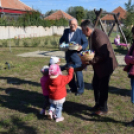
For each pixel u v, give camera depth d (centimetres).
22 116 402
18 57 1068
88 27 369
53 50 1448
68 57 510
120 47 1458
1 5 3722
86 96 509
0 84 606
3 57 1066
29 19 2972
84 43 500
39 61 952
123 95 512
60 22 3619
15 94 527
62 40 527
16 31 2741
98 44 362
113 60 382
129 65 343
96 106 427
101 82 384
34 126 363
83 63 381
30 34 2878
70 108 439
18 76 689
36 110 431
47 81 370
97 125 366
